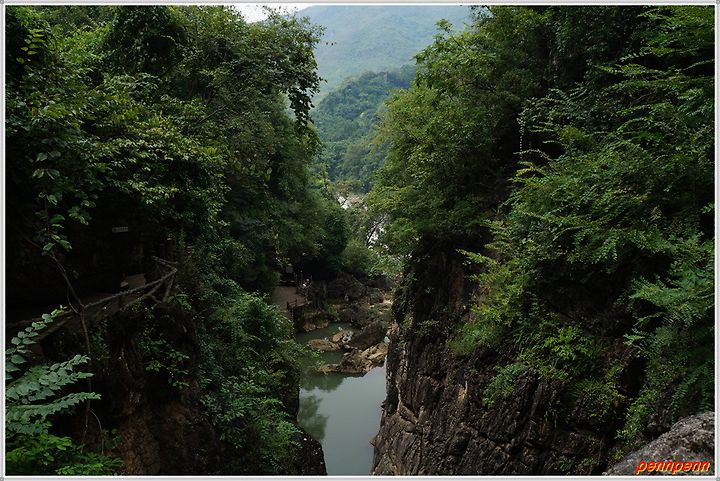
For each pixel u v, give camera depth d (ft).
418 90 46.91
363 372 78.28
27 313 21.16
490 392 26.09
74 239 22.79
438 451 34.35
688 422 12.72
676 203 18.93
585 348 21.25
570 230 21.99
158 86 38.91
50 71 20.61
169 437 22.82
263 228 72.59
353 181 144.77
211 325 35.47
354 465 51.44
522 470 23.03
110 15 45.03
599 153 23.41
